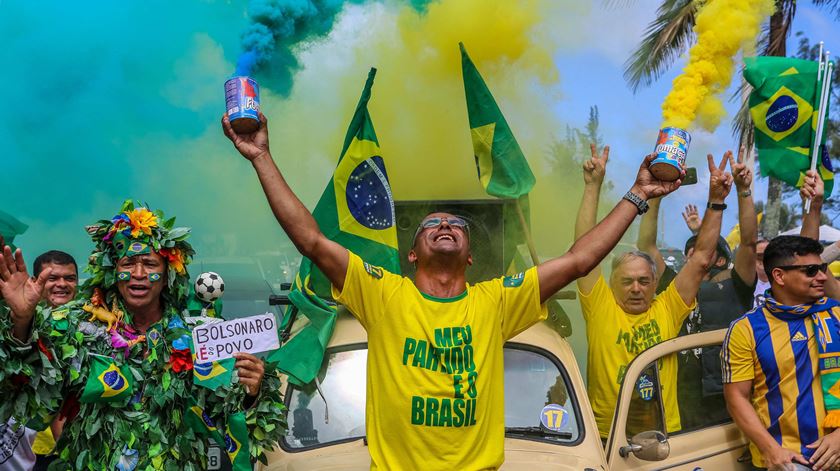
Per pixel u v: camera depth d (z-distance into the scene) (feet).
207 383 13.17
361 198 17.67
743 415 16.31
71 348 12.76
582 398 15.99
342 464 14.58
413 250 13.89
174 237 13.65
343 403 15.79
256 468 15.42
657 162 13.66
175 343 13.35
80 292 13.64
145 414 13.17
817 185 19.40
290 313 18.51
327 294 17.67
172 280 13.64
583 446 15.40
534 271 13.83
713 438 17.10
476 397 13.03
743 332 16.46
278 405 13.62
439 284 13.55
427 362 13.05
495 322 13.55
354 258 13.26
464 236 13.48
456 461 12.95
